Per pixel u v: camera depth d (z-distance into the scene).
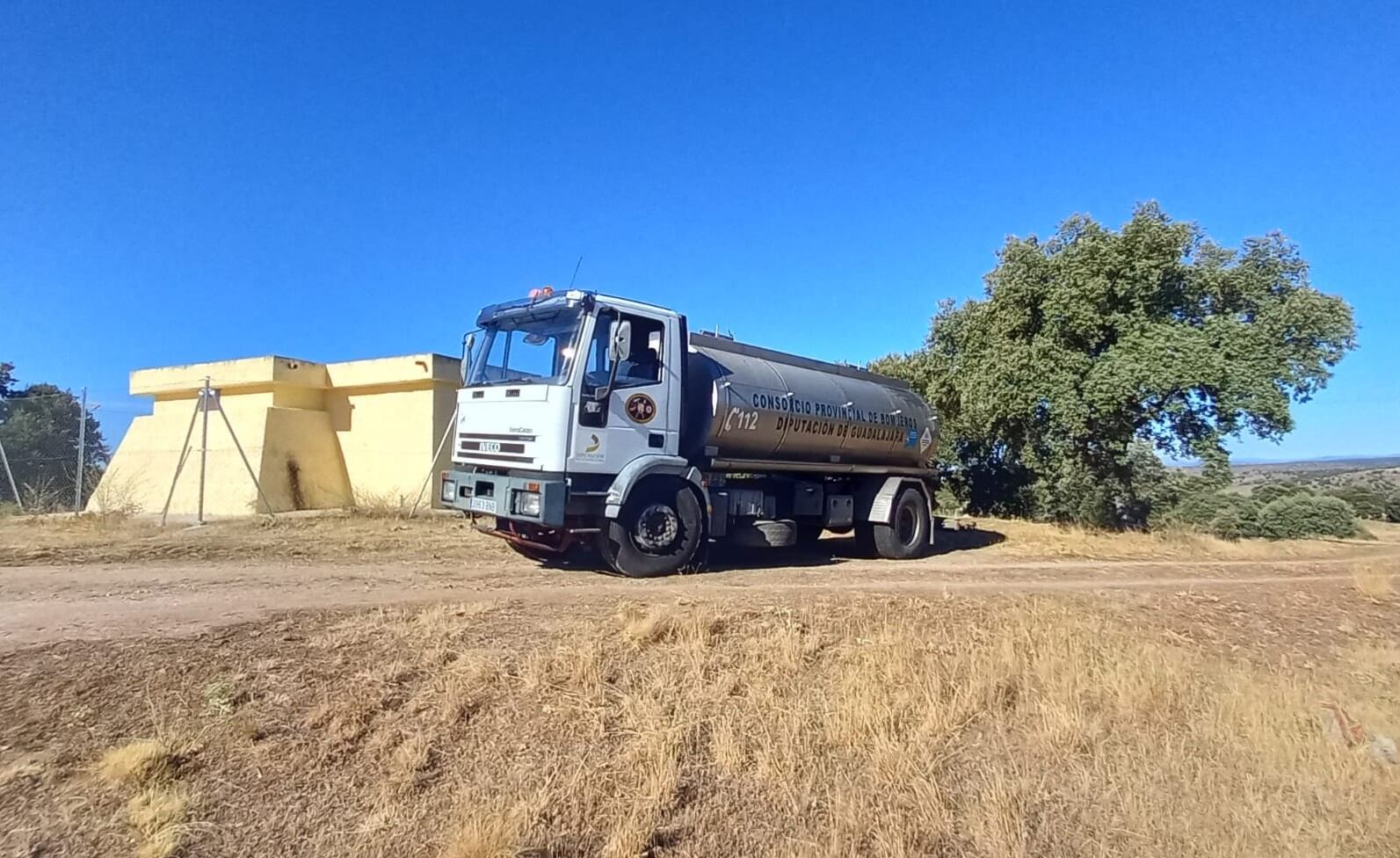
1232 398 18.70
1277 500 24.16
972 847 4.34
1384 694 6.89
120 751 4.46
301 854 4.00
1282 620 9.18
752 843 4.27
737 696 5.54
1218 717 5.90
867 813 4.47
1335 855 4.39
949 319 24.67
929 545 14.02
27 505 17.34
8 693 4.98
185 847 3.97
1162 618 8.59
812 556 13.27
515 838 4.06
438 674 5.57
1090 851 4.37
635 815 4.29
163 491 18.00
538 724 5.05
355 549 11.57
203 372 18.88
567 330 9.28
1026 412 20.55
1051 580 10.98
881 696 5.57
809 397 11.88
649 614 6.79
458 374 18.28
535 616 6.93
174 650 5.71
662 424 9.88
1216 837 4.51
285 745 4.74
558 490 8.94
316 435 18.69
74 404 19.89
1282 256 21.08
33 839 3.88
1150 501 24.94
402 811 4.29
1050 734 5.42
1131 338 19.33
